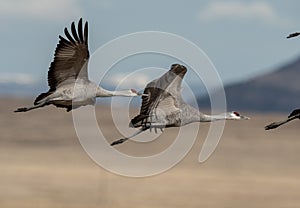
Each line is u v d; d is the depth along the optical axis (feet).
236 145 263.70
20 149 252.42
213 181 189.88
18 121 311.47
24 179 184.85
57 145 263.49
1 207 150.71
